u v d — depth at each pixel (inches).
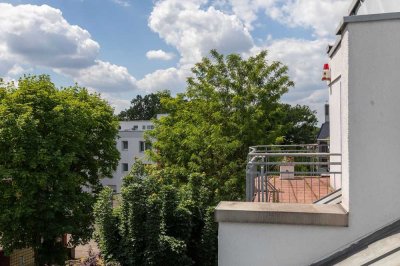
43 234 850.1
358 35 168.2
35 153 832.3
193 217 285.9
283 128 850.8
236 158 744.3
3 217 796.6
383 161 165.9
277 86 832.3
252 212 171.5
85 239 943.0
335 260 161.2
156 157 818.2
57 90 1008.2
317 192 353.7
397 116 165.3
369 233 165.2
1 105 861.8
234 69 864.3
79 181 949.8
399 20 165.5
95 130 1083.9
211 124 781.3
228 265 174.2
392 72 165.9
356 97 168.2
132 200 253.1
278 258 170.7
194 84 905.5
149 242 244.4
